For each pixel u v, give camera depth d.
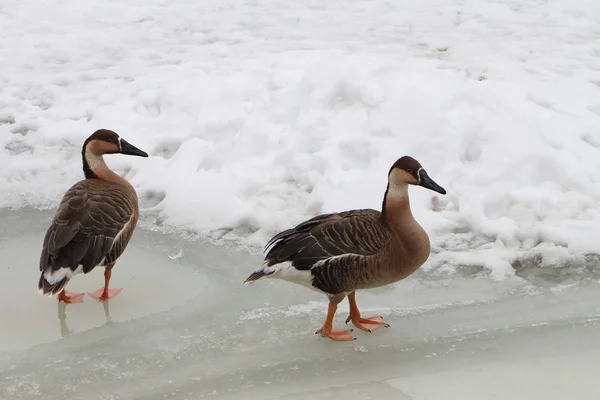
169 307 7.37
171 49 13.06
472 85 10.26
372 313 7.23
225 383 6.31
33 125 10.83
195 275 7.90
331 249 6.50
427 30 13.46
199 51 12.84
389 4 14.86
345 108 10.22
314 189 8.91
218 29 13.88
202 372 6.44
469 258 7.93
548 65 11.78
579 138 9.60
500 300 7.38
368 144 9.45
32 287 7.73
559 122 9.86
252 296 7.54
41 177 9.87
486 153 9.20
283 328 7.03
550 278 7.71
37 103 11.47
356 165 9.34
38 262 8.20
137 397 6.13
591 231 8.18
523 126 9.55
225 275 7.88
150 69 12.20
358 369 6.48
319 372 6.45
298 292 7.63
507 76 11.23
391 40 13.02
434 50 12.51
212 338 6.88
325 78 10.48
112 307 7.38
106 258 7.24
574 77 11.32
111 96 11.38
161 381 6.32
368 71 10.81
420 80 10.47
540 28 13.45
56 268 6.83
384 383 6.32
